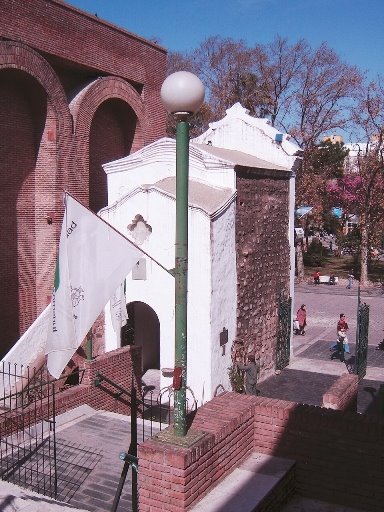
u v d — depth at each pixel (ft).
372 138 120.47
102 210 45.85
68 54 49.42
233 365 45.83
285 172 56.39
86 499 23.45
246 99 135.74
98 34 52.80
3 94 45.57
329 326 83.71
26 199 48.44
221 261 43.80
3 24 42.60
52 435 29.99
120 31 55.57
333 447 21.26
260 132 60.29
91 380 35.40
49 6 46.98
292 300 60.03
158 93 61.82
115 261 22.77
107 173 51.24
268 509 19.44
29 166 48.49
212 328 42.52
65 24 48.80
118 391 38.01
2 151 45.83
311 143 127.13
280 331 56.80
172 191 43.19
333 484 21.33
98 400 35.94
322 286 126.11
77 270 23.17
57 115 47.83
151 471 18.29
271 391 50.70
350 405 34.71
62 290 23.29
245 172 48.24
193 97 17.78
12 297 47.34
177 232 18.49
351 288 122.62
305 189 126.93
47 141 48.19
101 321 48.26
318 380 54.70
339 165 161.58
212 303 42.45
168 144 48.32
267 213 53.11
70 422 32.12
